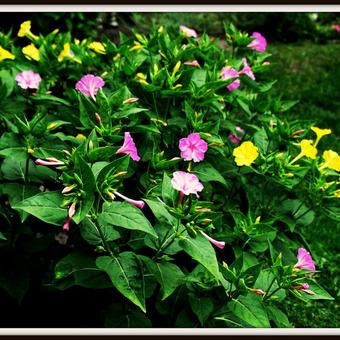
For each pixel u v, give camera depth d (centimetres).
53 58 95
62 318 86
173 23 274
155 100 88
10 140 76
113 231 73
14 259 80
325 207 87
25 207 65
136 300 67
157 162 78
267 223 83
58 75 97
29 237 81
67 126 86
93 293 87
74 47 99
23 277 79
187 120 84
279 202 92
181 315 77
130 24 224
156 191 79
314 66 247
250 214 83
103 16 206
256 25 300
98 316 82
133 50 97
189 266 89
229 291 73
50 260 86
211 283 74
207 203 71
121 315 78
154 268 72
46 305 87
